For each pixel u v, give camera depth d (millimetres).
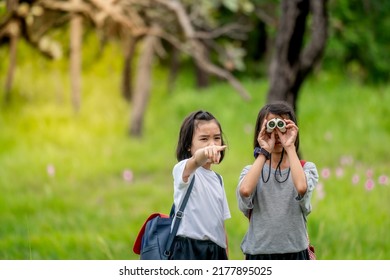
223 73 23359
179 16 23812
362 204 16000
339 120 28031
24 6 18438
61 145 26281
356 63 36875
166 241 8242
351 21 33594
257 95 31359
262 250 7914
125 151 26016
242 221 15320
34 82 30250
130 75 27547
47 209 17953
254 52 41125
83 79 32469
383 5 34156
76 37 20906
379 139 25969
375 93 31078
